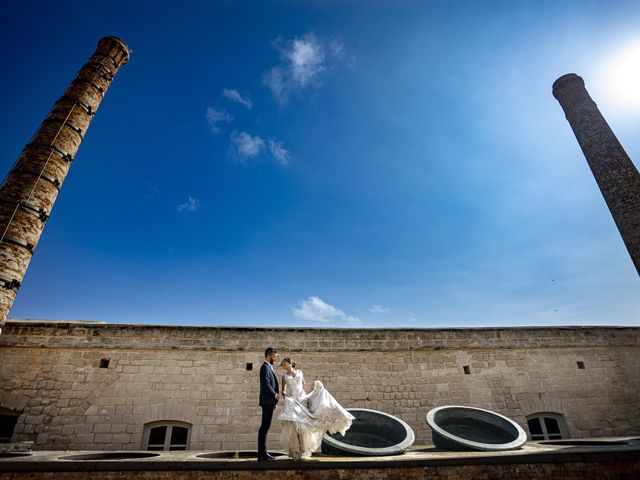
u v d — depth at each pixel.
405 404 10.89
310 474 5.53
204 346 10.76
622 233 11.41
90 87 12.45
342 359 11.26
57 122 11.15
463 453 6.70
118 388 9.99
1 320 8.15
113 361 10.28
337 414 6.05
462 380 11.41
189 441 9.70
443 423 8.80
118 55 13.93
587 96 14.16
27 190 9.56
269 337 11.18
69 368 10.03
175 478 5.35
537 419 11.29
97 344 10.35
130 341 10.53
